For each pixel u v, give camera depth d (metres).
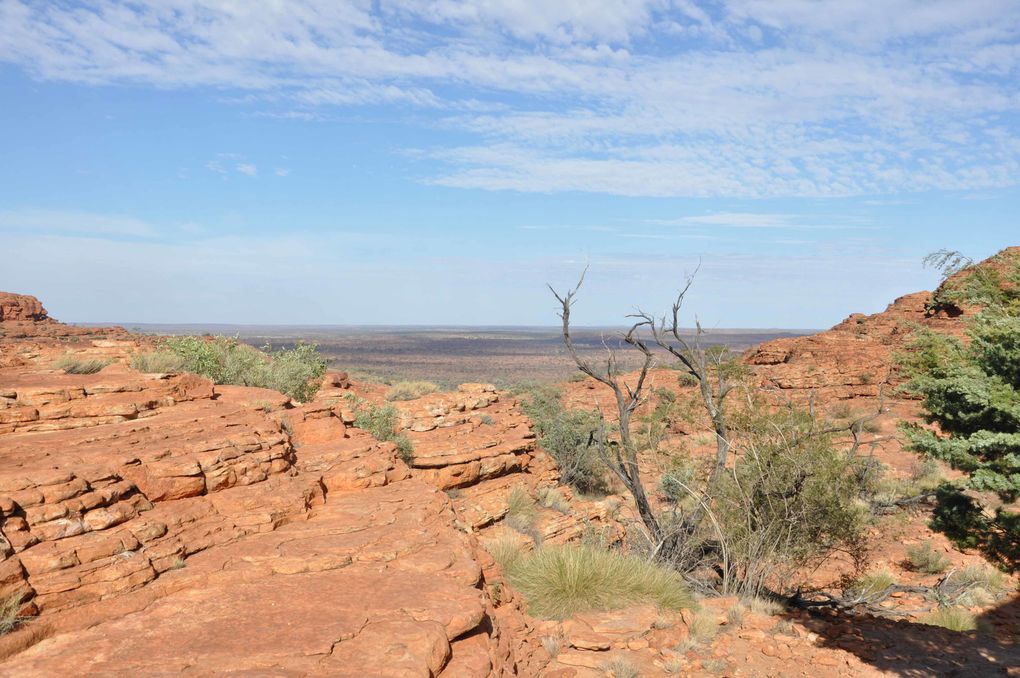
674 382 39.47
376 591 7.09
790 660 9.86
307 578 7.42
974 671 9.59
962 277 11.45
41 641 5.71
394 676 5.36
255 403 12.88
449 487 17.33
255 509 8.80
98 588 6.46
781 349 41.38
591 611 10.95
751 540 13.86
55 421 9.86
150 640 5.78
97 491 7.30
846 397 34.31
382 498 10.44
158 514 7.77
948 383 9.66
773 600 13.53
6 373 13.07
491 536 15.78
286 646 5.70
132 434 9.43
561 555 11.88
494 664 6.74
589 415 27.31
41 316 61.84
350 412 17.19
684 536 15.71
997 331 9.62
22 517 6.52
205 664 5.39
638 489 17.45
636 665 9.03
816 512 13.73
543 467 21.39
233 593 6.86
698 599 12.84
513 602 10.32
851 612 13.44
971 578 15.02
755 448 14.54
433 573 7.78
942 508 10.35
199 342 18.98
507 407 23.52
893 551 17.55
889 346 37.75
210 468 8.90
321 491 10.33
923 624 12.45
